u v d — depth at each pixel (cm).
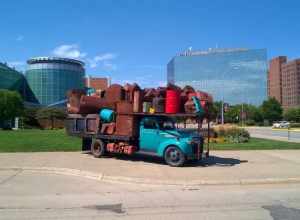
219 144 2564
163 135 1622
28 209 895
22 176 1371
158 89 1667
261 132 5497
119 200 996
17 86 14350
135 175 1329
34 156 1819
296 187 1204
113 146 1753
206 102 1641
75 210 886
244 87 11750
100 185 1220
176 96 1625
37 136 3169
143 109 1673
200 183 1241
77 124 1897
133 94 1714
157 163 1645
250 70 11775
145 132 1677
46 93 14938
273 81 15800
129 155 1889
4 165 1542
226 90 11656
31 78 15112
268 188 1185
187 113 1609
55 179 1320
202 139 1658
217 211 873
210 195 1066
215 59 11700
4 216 830
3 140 2659
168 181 1242
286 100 15000
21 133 3766
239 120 11494
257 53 11700
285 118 12588
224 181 1253
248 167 1540
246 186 1223
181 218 810
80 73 15738
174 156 1563
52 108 8094
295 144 2562
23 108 8256
